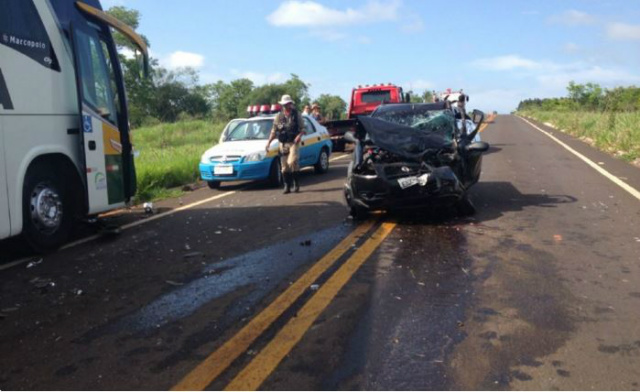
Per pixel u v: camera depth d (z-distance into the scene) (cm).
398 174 789
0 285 561
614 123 2234
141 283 550
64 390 341
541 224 762
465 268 563
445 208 862
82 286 549
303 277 546
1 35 618
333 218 852
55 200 712
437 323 423
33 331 438
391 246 662
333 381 338
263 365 362
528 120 5219
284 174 1164
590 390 322
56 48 705
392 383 334
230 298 494
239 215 916
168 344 402
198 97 7738
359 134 955
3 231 612
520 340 390
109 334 425
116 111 834
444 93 1827
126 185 859
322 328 419
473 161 916
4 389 344
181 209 1005
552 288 498
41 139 675
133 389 338
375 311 451
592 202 917
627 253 607
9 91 627
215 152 1277
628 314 434
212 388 335
